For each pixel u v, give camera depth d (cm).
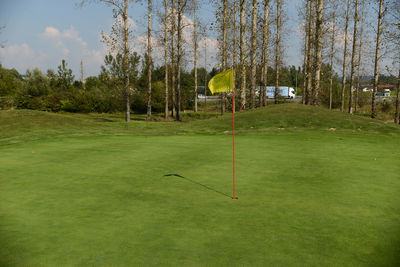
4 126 1794
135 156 1013
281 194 590
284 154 1023
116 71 4641
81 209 517
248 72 2972
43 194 606
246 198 566
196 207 520
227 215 480
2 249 372
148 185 663
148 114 3491
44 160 959
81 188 646
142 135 1680
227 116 2155
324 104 5053
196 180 702
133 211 504
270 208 511
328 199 556
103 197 583
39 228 438
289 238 395
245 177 723
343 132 1612
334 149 1122
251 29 2928
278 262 334
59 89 5728
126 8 2775
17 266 332
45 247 377
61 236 409
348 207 513
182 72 5547
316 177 718
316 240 389
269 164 866
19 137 1537
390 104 4231
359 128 1684
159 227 435
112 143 1341
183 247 372
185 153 1063
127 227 437
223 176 735
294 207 515
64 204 544
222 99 3294
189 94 5447
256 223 446
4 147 1240
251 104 3016
